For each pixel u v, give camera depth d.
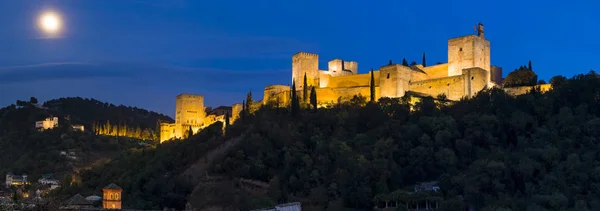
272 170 173.12
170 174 190.38
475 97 187.75
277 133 186.50
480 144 164.38
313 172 161.50
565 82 180.88
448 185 144.38
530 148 150.25
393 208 136.88
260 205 146.38
